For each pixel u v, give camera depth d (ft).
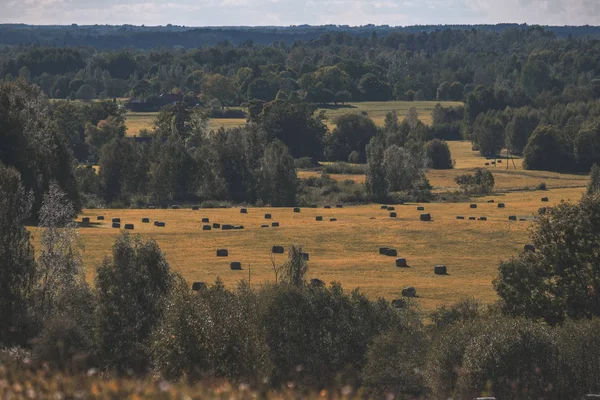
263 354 445.37
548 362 426.51
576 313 572.10
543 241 604.08
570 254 584.40
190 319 422.82
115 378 207.00
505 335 433.48
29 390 191.11
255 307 518.78
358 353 520.01
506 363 423.64
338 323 527.40
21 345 502.38
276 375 486.79
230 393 201.57
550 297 581.12
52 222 611.88
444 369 446.60
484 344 432.25
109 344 479.00
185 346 415.64
